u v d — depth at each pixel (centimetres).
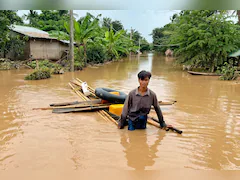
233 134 428
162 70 1573
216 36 1291
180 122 492
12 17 1474
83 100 664
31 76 1041
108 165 312
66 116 518
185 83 1005
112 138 400
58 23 2867
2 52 1623
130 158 331
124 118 435
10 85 900
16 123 471
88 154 342
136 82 1029
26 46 1725
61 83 958
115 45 2438
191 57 1452
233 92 808
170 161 325
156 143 383
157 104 435
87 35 1691
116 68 1708
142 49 5897
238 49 1323
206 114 551
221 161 328
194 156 341
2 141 385
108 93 573
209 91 826
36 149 357
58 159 327
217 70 1296
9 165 311
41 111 553
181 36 1427
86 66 1770
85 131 431
